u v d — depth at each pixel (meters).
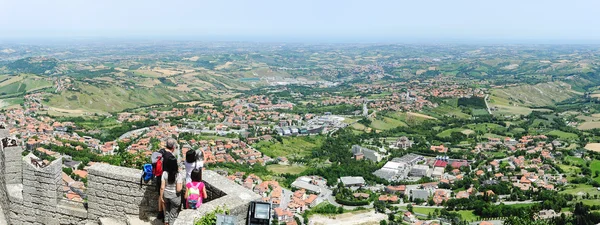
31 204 16.58
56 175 16.47
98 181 15.84
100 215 16.02
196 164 14.02
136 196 15.54
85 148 131.12
